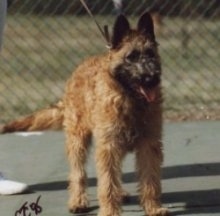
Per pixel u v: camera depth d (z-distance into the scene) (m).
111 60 5.83
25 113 11.12
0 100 12.21
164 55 16.34
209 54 16.59
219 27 18.19
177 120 10.02
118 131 5.85
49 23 18.77
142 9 15.48
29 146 8.82
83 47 17.45
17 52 17.16
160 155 6.05
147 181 6.03
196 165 7.78
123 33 5.86
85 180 6.50
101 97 5.87
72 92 6.50
